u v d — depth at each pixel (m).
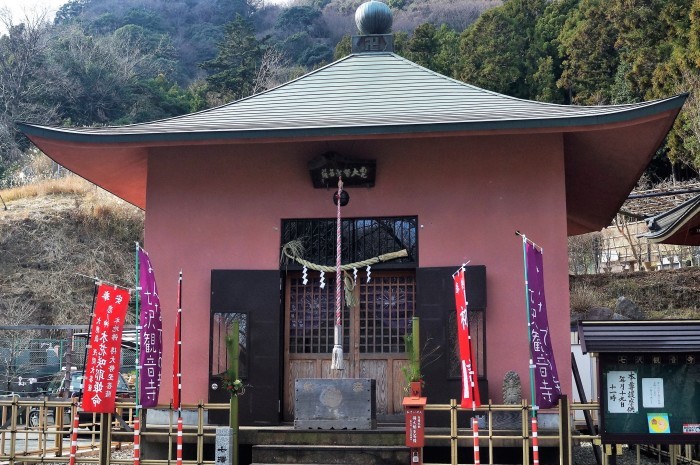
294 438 10.67
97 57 58.72
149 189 12.50
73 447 10.59
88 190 39.91
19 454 11.88
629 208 25.80
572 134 11.77
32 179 45.78
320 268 11.98
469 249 11.78
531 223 11.71
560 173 11.76
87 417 18.84
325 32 78.12
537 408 9.60
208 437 11.23
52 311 32.97
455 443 9.92
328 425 10.68
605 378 9.72
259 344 11.80
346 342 12.12
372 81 13.58
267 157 12.41
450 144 12.06
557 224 11.64
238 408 11.20
